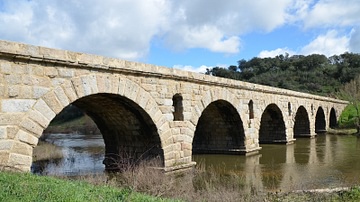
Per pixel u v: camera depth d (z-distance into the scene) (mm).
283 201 14070
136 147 21219
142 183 15766
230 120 28516
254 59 115000
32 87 13273
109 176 18906
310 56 106188
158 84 19047
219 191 15141
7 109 12516
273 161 25781
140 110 18344
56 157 29750
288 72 102500
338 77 93875
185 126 20984
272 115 37125
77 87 14797
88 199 9086
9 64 12625
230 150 29391
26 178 10469
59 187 9781
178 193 14625
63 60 14141
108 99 18125
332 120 58656
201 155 29047
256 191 16000
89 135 61594
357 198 14125
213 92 23875
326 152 30578
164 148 19391
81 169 23016
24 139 12961
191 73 21406
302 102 42750
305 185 17375
